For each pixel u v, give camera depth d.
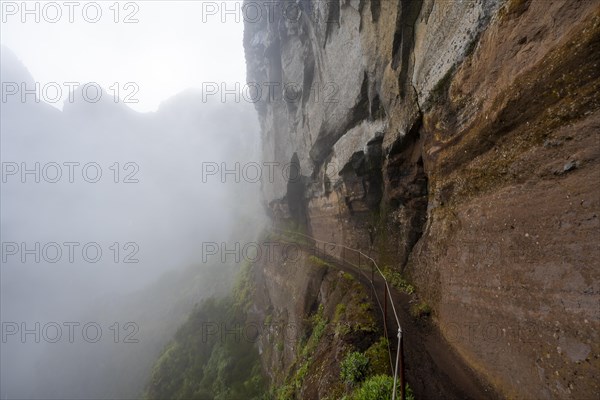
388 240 13.12
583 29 4.35
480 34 6.79
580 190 4.38
